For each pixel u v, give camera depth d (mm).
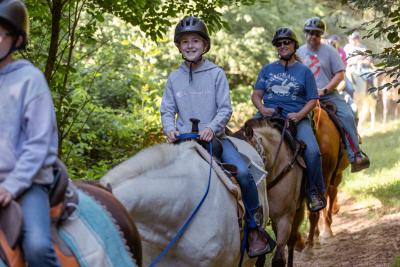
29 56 7574
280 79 6992
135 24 8078
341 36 24562
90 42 8039
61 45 8391
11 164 3287
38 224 3271
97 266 3561
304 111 6840
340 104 8602
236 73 23047
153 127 11383
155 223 4320
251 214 5113
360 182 12297
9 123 3283
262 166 5645
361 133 19188
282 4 23938
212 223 4594
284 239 6480
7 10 3291
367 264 7785
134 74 12125
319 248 8859
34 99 3303
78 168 9203
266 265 7684
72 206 3572
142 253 4309
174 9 8055
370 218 9930
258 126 6582
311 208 6832
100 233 3658
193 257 4527
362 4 6953
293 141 6586
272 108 6922
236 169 5047
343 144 8398
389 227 9188
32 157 3258
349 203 11234
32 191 3338
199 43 5152
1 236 3252
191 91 5211
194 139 5012
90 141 10227
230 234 4754
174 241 4395
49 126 3324
